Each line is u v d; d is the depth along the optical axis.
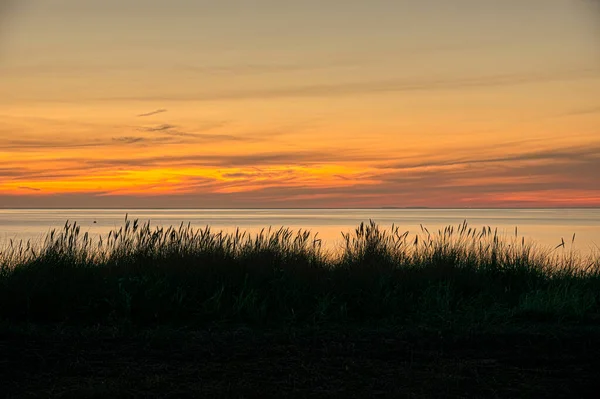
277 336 8.75
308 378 6.80
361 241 12.84
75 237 11.85
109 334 8.85
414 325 9.70
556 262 13.65
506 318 10.04
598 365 7.47
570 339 8.70
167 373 6.96
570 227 66.75
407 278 11.67
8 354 7.66
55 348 8.02
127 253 11.93
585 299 11.04
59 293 10.27
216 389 6.37
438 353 8.00
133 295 10.24
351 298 10.86
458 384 6.61
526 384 6.68
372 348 8.20
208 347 8.15
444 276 11.96
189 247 12.14
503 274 12.57
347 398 6.13
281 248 12.65
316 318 10.12
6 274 10.84
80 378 6.75
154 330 9.14
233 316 10.03
